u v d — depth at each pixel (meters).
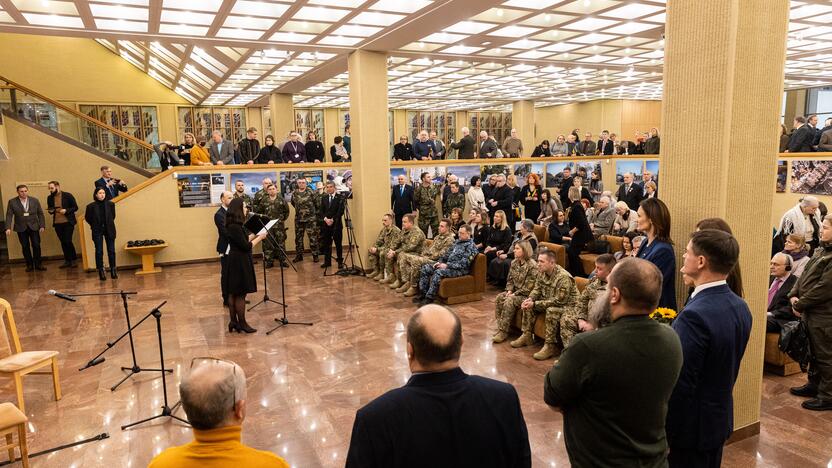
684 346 2.19
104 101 18.28
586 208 9.70
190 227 10.70
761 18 3.31
